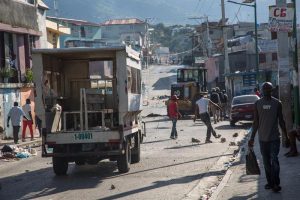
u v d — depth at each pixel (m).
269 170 10.35
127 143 14.88
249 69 69.12
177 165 15.77
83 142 14.23
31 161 18.62
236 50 71.50
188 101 44.06
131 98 15.09
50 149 15.32
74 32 105.69
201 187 12.09
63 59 16.67
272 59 67.56
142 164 16.27
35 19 36.56
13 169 16.59
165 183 12.69
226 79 55.81
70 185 12.95
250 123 33.91
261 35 84.19
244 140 22.27
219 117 37.31
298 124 19.17
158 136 26.67
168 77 109.19
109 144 14.23
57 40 49.91
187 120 41.19
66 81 16.78
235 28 97.81
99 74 16.73
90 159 14.93
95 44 102.38
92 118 15.12
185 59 119.31
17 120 25.34
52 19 71.31
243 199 9.84
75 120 14.83
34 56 14.70
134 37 134.62
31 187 12.91
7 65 32.12
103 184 12.90
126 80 14.33
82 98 14.52
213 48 96.62
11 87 30.22
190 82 45.44
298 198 9.52
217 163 15.82
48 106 14.86
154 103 75.94
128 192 11.66
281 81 16.55
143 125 18.34
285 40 16.56
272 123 10.20
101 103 15.02
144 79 109.19
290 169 12.74
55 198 11.30
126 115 14.50
